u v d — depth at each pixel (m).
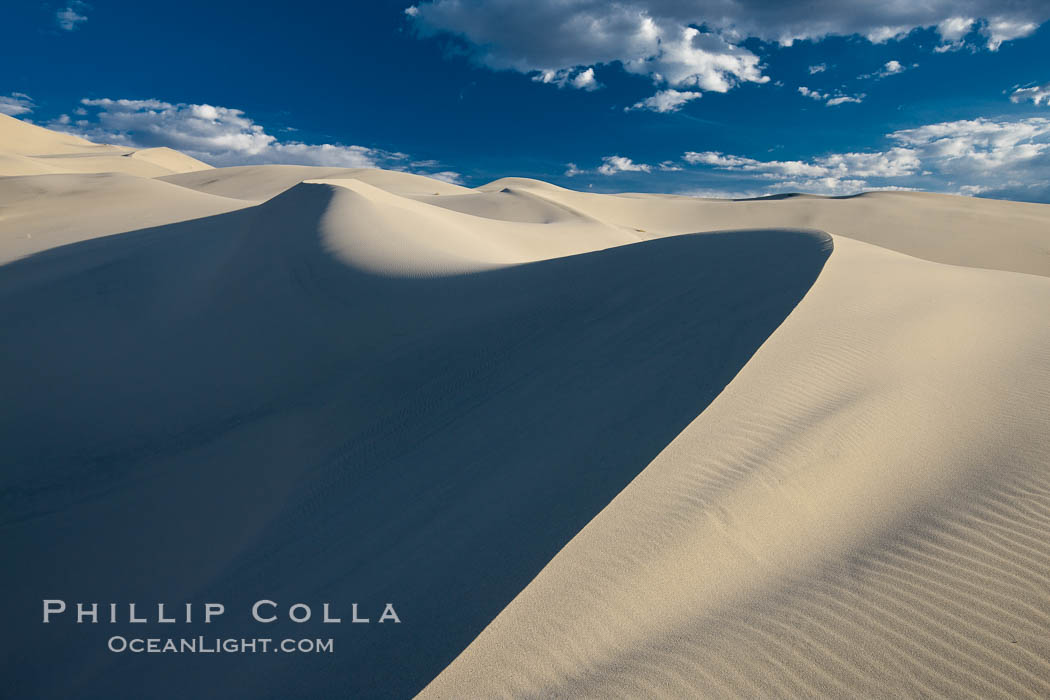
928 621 3.83
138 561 7.40
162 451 10.02
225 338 14.47
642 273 12.00
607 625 3.72
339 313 14.39
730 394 6.40
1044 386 7.26
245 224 28.02
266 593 5.68
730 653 3.56
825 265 10.73
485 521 5.20
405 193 87.50
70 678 5.68
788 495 5.06
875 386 7.03
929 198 78.12
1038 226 55.81
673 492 4.93
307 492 7.93
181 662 5.21
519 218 60.69
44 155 130.00
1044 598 3.99
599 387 7.58
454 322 12.20
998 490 5.20
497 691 3.28
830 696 3.30
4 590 7.04
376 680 3.63
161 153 149.62
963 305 10.19
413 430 8.52
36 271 22.73
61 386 12.61
